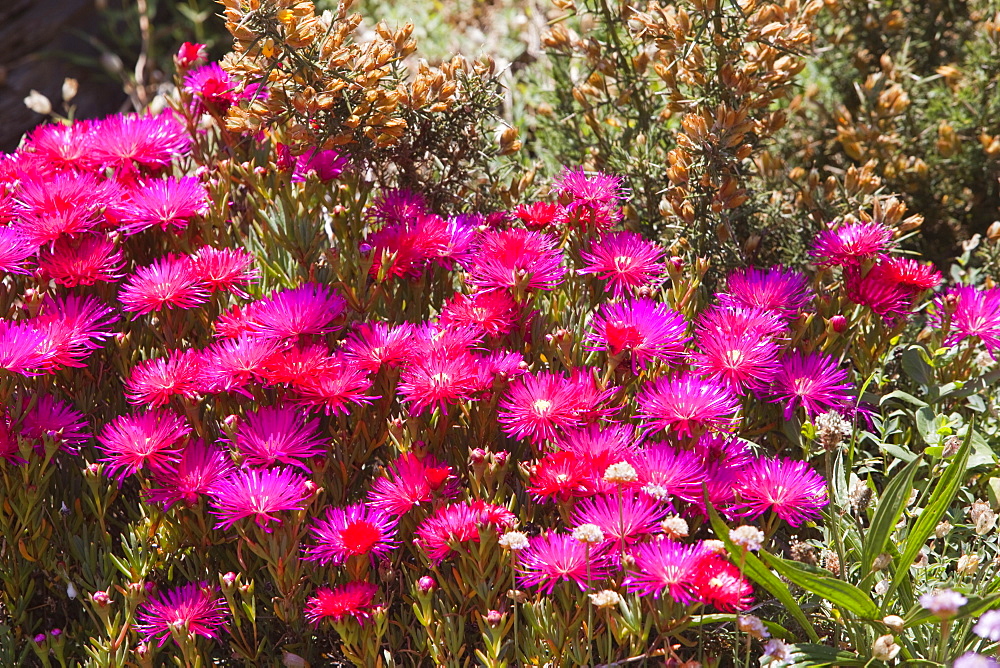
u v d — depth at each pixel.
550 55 2.84
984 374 2.09
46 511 1.93
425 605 1.66
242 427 1.74
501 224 2.22
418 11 4.36
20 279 2.05
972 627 1.72
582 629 1.74
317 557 1.75
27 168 2.19
